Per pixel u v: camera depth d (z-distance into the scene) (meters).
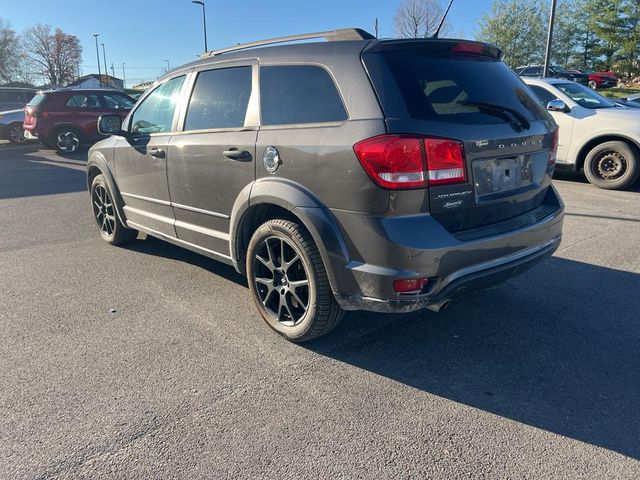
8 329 3.60
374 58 2.80
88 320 3.73
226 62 3.70
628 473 2.19
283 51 3.28
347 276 2.81
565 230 5.76
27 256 5.28
